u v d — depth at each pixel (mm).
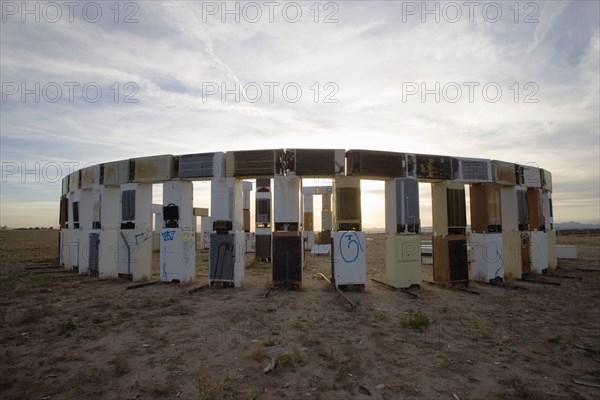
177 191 12445
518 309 9219
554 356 6066
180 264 12297
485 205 13102
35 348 6156
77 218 15820
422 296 10594
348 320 7996
